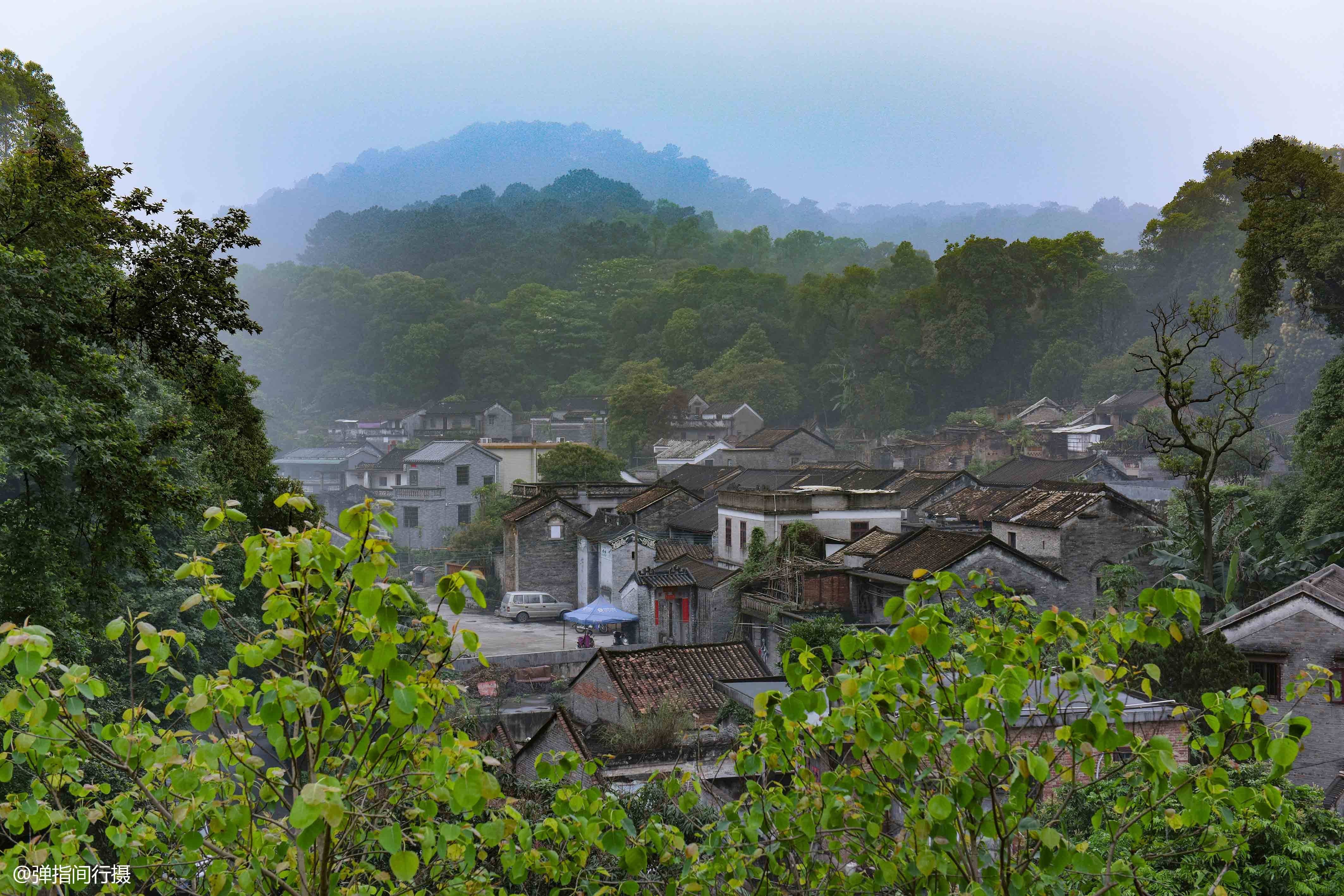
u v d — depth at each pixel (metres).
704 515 49.12
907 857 5.58
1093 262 116.81
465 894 5.66
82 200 19.78
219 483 24.25
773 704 6.13
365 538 4.95
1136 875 6.21
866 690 5.41
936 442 90.94
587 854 6.61
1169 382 32.94
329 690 5.11
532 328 152.25
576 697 26.67
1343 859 11.80
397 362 150.75
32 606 15.19
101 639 16.70
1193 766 5.69
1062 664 5.68
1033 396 106.75
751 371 115.38
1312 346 85.19
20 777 11.40
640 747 21.84
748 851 6.21
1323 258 41.84
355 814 4.95
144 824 5.71
